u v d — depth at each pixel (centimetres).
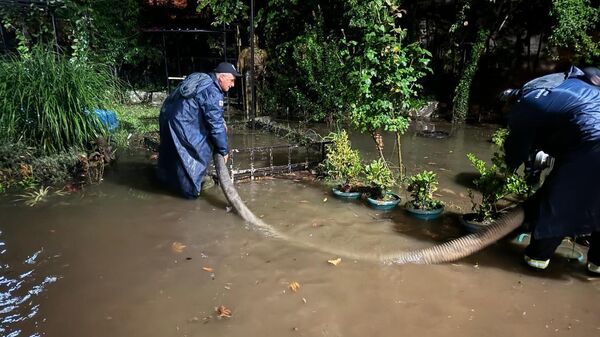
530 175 470
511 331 288
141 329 283
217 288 329
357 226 433
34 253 375
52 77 564
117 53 990
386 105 491
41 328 283
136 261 365
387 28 521
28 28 912
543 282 346
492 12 889
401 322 294
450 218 453
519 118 358
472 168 615
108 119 640
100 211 460
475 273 356
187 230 421
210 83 480
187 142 479
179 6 1090
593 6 792
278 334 280
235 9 938
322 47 859
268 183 545
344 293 325
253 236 411
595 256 346
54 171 533
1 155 521
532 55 918
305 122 877
